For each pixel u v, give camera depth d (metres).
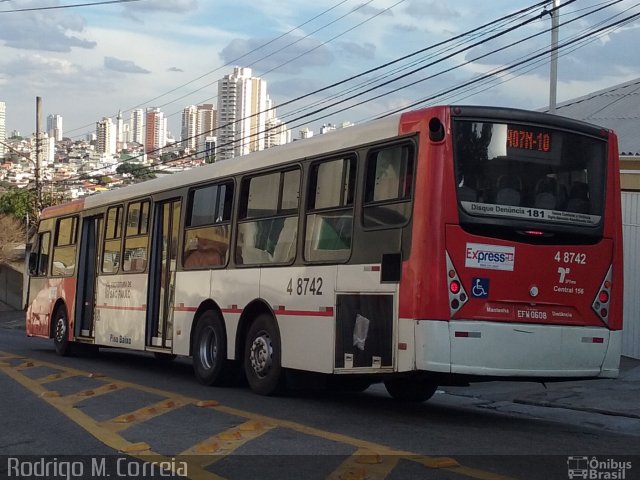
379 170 9.80
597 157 9.96
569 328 9.50
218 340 12.84
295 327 10.96
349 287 9.97
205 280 13.30
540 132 9.59
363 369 9.61
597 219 9.84
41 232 20.75
